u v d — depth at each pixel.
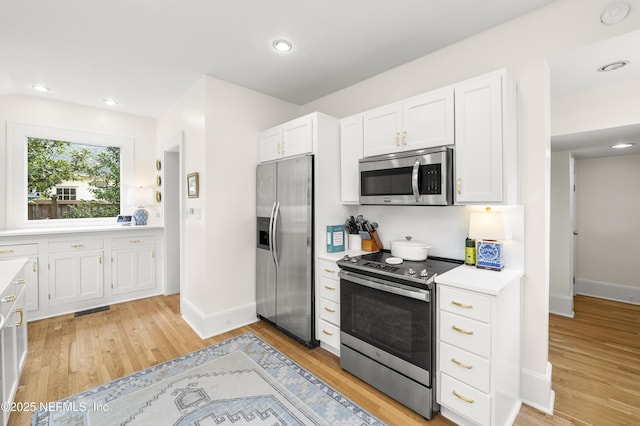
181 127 3.39
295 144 2.78
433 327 1.74
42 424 1.68
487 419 1.54
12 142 3.33
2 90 3.15
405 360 1.84
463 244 2.24
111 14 1.93
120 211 4.12
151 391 1.99
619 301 3.94
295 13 1.95
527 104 1.92
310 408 1.83
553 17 1.82
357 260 2.28
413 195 2.05
